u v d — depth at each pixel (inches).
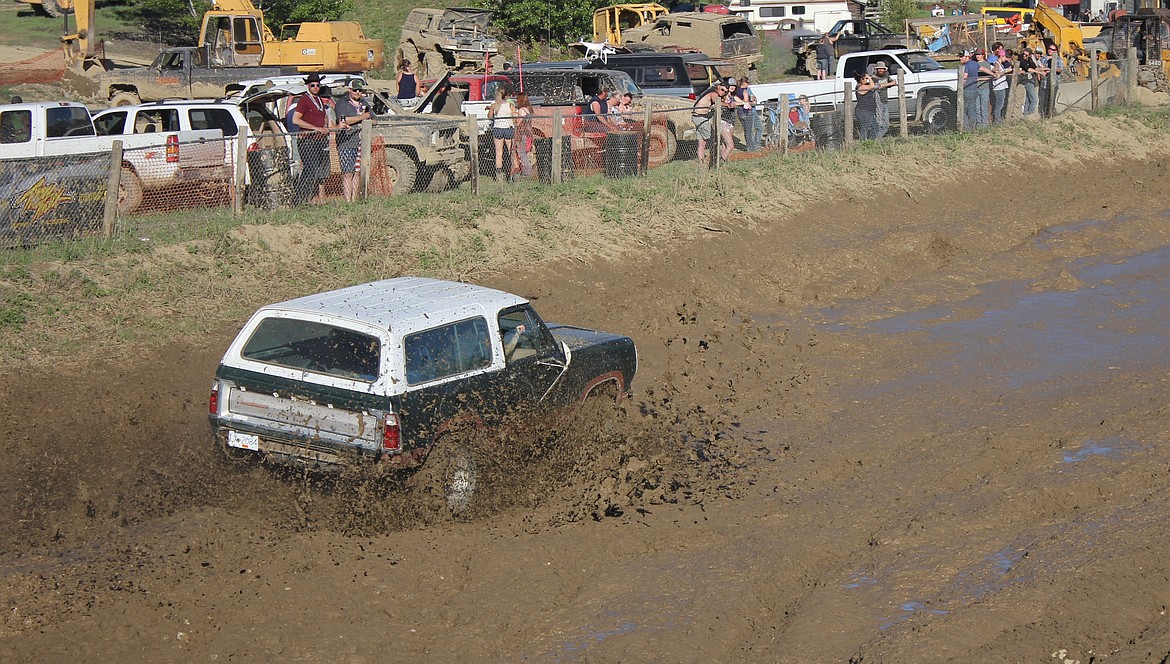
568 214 655.8
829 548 301.1
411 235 586.2
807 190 792.3
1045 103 1095.0
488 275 572.7
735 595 272.1
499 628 256.4
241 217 569.0
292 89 865.5
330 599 264.5
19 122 641.0
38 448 359.6
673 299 583.8
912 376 468.8
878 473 360.5
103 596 261.6
